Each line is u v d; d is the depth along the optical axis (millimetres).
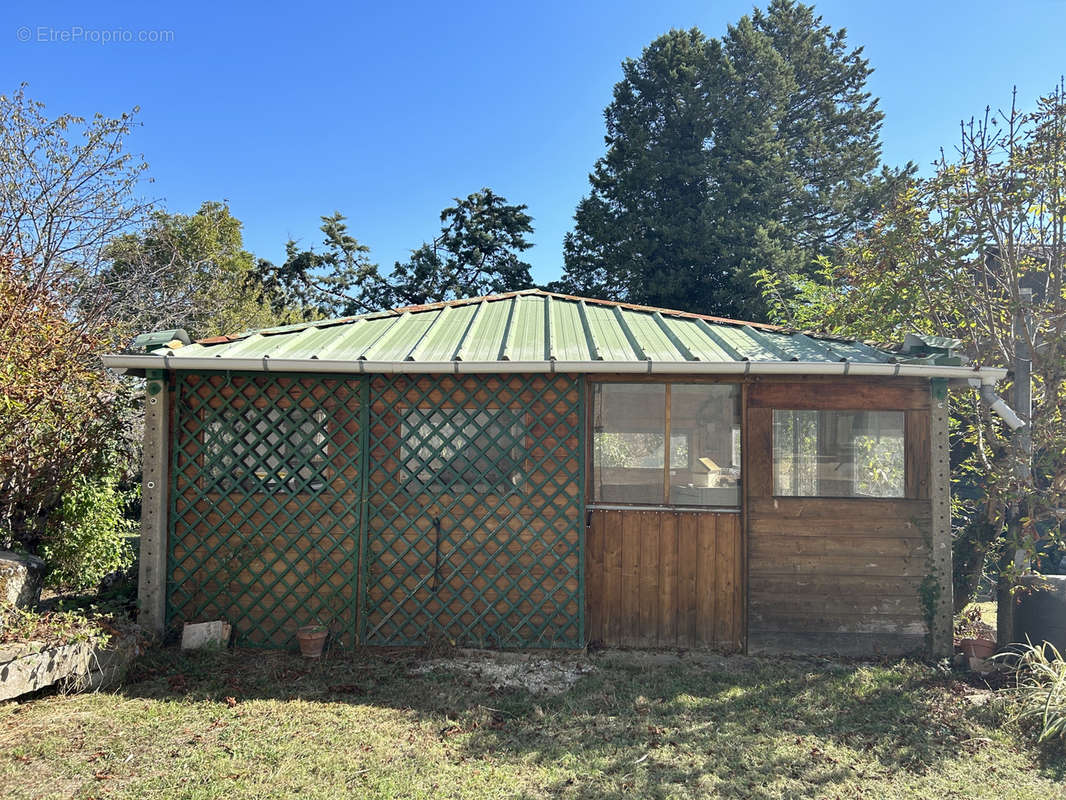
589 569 6281
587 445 6281
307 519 6262
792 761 4172
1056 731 4422
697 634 6223
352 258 29891
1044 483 7320
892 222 7570
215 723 4527
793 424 6270
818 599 6141
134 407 7867
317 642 5879
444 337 6840
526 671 5641
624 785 3857
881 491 6215
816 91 27266
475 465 6266
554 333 6879
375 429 6285
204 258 19312
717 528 6258
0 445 6621
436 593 6227
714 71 22781
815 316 10078
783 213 22359
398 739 4367
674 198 22219
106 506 7609
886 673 5586
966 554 7121
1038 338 7141
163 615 6148
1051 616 5684
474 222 29625
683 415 6359
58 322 7172
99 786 3676
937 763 4184
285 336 7000
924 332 7773
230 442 6270
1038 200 6742
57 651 4816
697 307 21172
